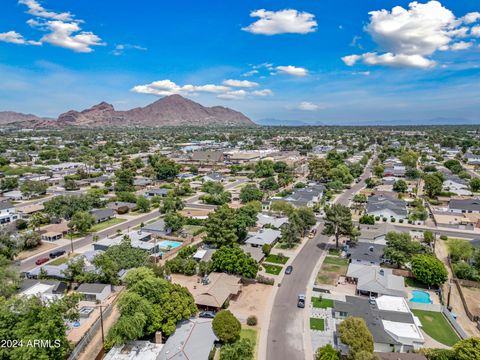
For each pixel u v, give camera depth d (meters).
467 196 137.62
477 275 68.81
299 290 64.75
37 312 41.28
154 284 50.38
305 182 164.25
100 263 64.62
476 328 53.44
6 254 75.50
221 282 62.06
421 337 47.38
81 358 44.88
